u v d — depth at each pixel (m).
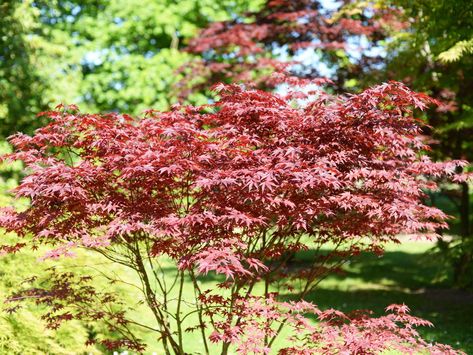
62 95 14.02
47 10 17.52
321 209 4.22
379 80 10.48
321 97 4.60
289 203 3.99
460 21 8.39
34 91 13.77
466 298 10.35
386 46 10.99
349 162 4.54
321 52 12.69
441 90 10.08
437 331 7.93
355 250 5.18
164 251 4.25
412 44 9.45
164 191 4.37
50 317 5.33
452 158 10.48
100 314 5.07
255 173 3.90
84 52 16.94
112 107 18.05
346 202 4.26
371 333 4.29
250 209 4.26
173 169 3.79
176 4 18.36
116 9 18.11
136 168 3.79
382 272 13.52
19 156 4.23
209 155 4.25
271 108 4.54
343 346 4.07
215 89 4.79
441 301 10.12
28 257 6.05
